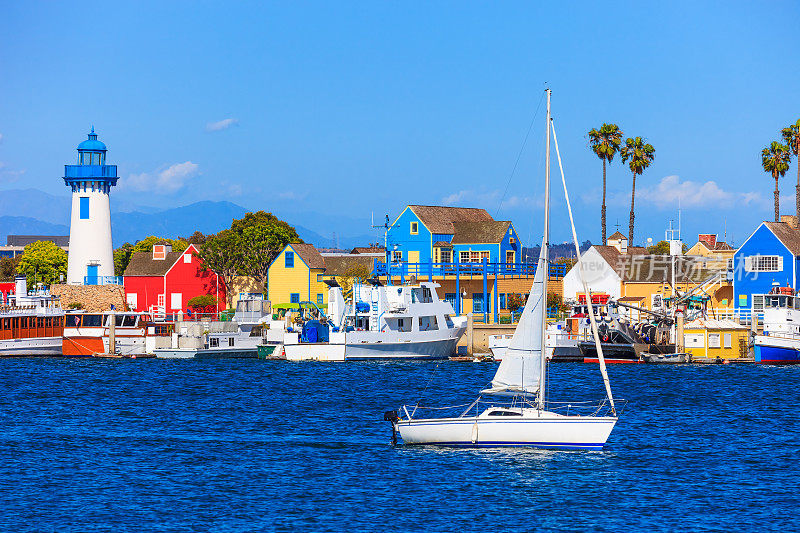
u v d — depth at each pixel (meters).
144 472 48.44
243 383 81.19
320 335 98.88
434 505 42.59
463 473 47.50
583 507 42.31
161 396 74.00
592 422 51.06
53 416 64.94
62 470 48.81
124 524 40.12
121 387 79.50
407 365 93.25
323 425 60.53
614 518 41.00
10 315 101.62
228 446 54.34
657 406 67.38
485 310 108.00
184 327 105.88
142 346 104.62
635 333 97.88
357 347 96.06
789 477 47.19
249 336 105.38
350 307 97.94
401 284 107.50
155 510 41.97
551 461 49.69
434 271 114.88
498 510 41.94
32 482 46.41
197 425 61.00
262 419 63.00
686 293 105.06
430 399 70.38
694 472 47.97
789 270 110.56
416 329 97.44
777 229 112.31
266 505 42.72
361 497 43.81
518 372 52.53
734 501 43.25
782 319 95.62
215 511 41.88
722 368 90.94
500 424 51.28
